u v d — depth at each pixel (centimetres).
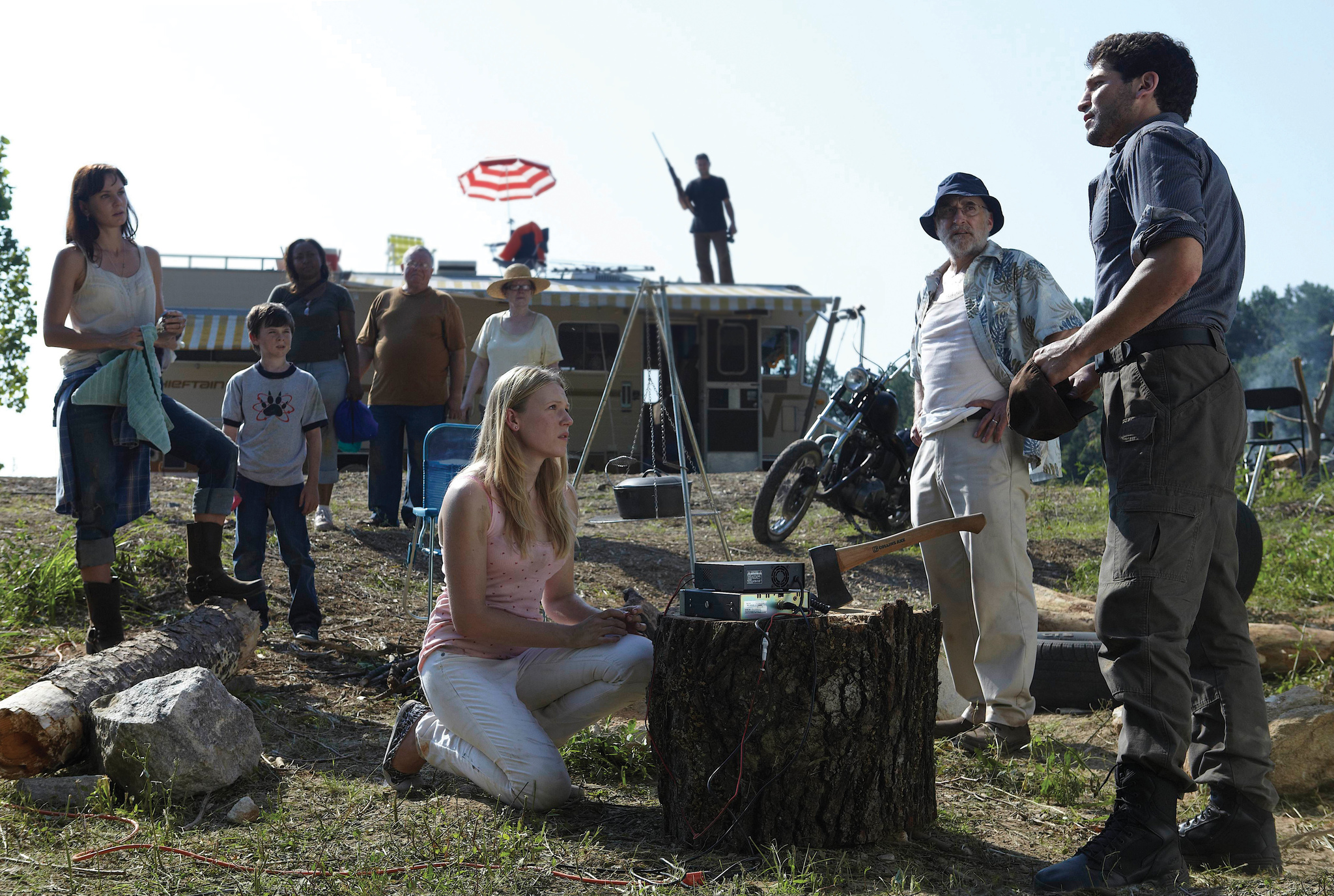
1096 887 247
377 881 239
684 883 245
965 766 355
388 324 713
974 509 375
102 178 398
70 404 397
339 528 698
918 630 283
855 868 257
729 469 1409
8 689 383
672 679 273
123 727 298
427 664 309
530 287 699
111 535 409
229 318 1388
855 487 761
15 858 254
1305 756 334
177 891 236
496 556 302
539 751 291
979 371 384
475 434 540
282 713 390
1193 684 277
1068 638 452
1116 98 285
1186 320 266
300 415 478
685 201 1501
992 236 411
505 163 1769
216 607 414
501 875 245
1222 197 271
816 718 265
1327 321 6291
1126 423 268
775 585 284
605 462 1358
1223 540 272
